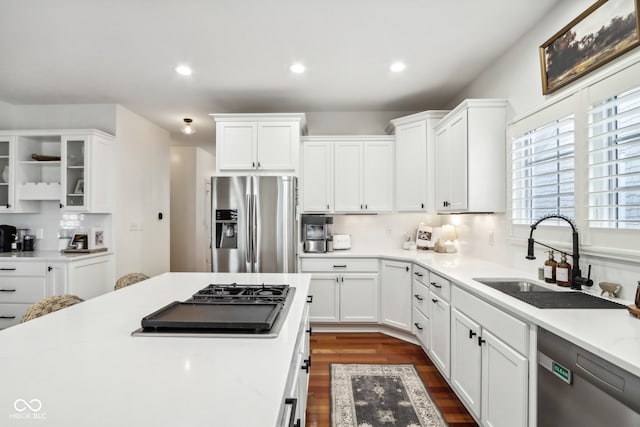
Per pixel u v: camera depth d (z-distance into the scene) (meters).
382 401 2.11
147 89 3.21
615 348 0.96
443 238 3.43
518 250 2.30
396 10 1.99
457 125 2.67
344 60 2.63
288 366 0.83
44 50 2.45
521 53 2.29
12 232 3.49
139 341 0.99
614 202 1.54
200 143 5.62
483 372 1.68
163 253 4.64
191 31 2.21
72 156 3.36
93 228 3.41
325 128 3.98
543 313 1.29
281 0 1.89
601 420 0.98
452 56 2.57
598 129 1.60
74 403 0.66
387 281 3.24
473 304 1.80
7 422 0.59
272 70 2.81
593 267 1.66
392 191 3.55
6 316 3.02
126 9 1.96
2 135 3.32
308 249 3.44
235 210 3.21
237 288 1.66
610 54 1.53
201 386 0.73
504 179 2.46
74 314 1.26
